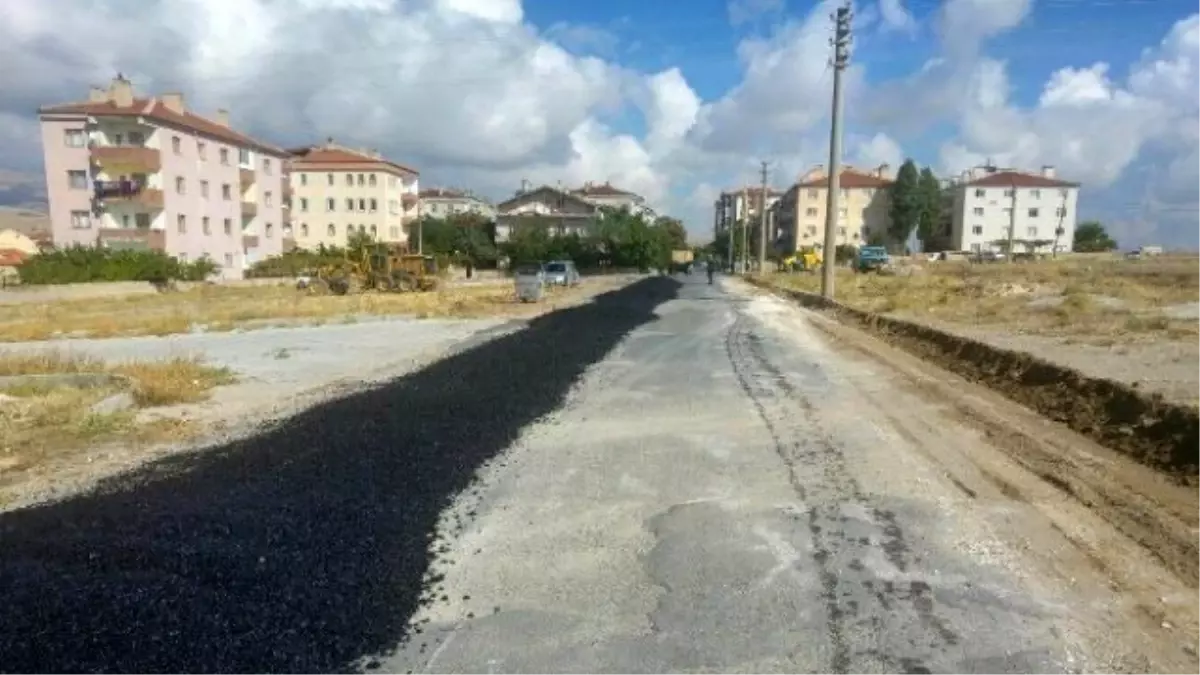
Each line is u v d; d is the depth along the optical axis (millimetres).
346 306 27219
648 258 66875
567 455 7203
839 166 27453
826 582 4453
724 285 46688
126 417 8758
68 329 20641
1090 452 6938
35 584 4320
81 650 3666
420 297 31891
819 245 82188
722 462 6902
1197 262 49000
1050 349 11172
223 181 50844
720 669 3590
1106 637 3773
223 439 7852
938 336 14188
